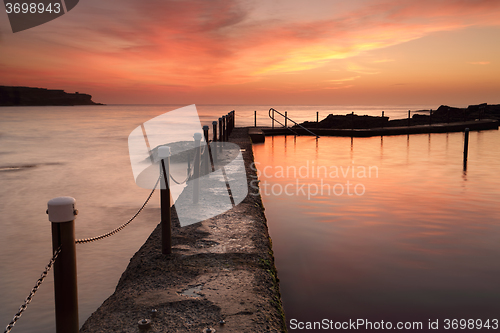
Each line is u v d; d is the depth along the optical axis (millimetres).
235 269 3586
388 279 3904
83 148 22625
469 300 3449
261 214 5543
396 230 5516
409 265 4258
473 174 9891
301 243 5027
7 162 16766
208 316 2729
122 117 75812
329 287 3748
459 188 8289
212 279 3367
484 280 3854
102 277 4848
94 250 5832
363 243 4984
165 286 3232
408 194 7781
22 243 6266
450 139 18859
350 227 5688
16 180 12383
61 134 32969
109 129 40000
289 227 5727
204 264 3701
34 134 32875
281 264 4332
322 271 4129
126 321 2666
